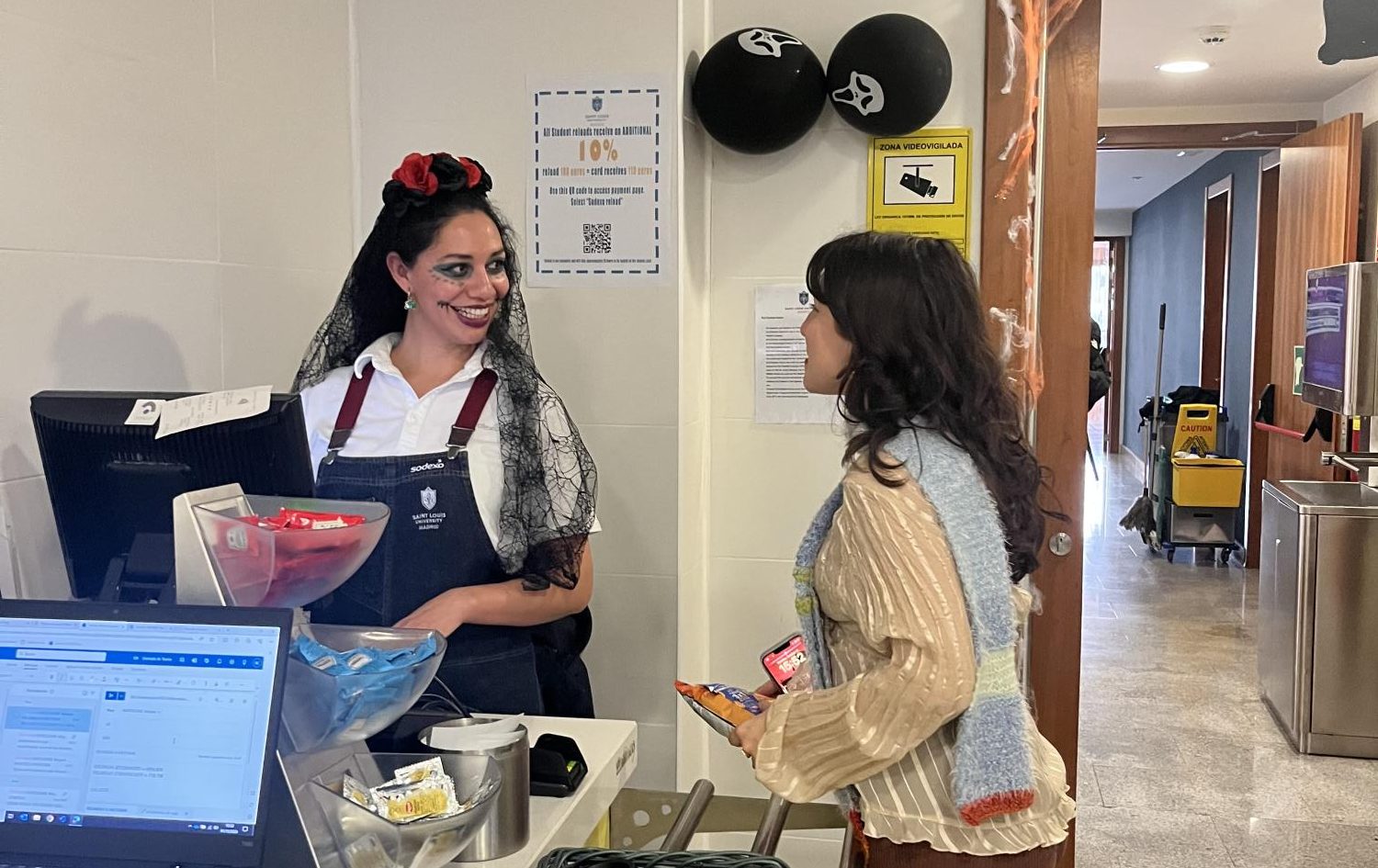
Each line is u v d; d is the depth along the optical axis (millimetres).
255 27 2326
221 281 2227
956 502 1548
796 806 1865
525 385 2092
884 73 2590
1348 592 4016
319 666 1220
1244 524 6457
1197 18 3516
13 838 1135
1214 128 4484
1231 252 6336
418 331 2094
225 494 1374
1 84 1686
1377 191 4090
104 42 1893
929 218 2826
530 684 2033
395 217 2031
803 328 1752
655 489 2648
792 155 2863
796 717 1598
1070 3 2750
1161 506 6781
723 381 2943
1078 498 2885
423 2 2689
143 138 1993
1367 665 4031
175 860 1112
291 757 1206
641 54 2592
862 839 1679
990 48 2756
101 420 1468
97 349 1894
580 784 1536
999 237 2795
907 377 1618
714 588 2990
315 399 2123
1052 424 2869
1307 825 3582
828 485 2920
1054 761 1712
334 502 1437
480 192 2086
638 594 2678
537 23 2635
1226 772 3986
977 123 2799
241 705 1129
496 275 2057
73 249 1837
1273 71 4000
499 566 2059
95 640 1156
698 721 2936
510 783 1347
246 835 1104
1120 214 9273
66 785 1137
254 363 2336
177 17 2078
